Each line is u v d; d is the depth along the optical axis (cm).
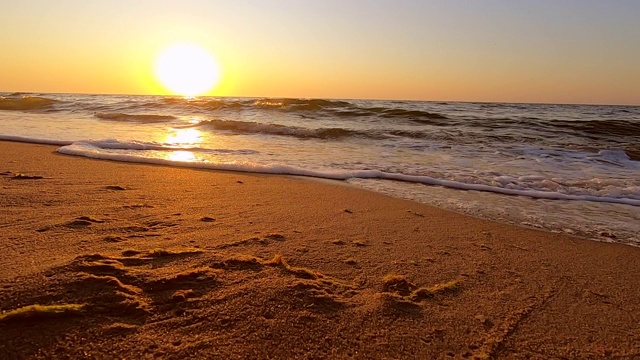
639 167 697
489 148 893
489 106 3641
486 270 265
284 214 372
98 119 1432
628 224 392
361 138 1048
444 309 209
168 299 193
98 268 215
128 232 294
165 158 666
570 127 1316
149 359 153
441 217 391
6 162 572
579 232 366
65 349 154
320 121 1516
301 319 187
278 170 597
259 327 178
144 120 1408
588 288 247
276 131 1134
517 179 584
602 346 185
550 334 192
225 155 735
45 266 216
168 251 253
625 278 265
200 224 327
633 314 216
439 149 873
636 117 2117
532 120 1552
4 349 151
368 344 174
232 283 214
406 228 349
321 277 234
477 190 521
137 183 474
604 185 557
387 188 512
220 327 176
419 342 178
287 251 275
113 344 159
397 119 1564
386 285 230
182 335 169
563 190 528
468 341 182
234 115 1689
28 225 295
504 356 173
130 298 189
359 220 365
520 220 396
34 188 418
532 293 236
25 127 1109
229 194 442
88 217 322
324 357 164
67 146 726
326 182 536
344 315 194
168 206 379
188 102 2208
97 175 508
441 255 288
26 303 179
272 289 209
